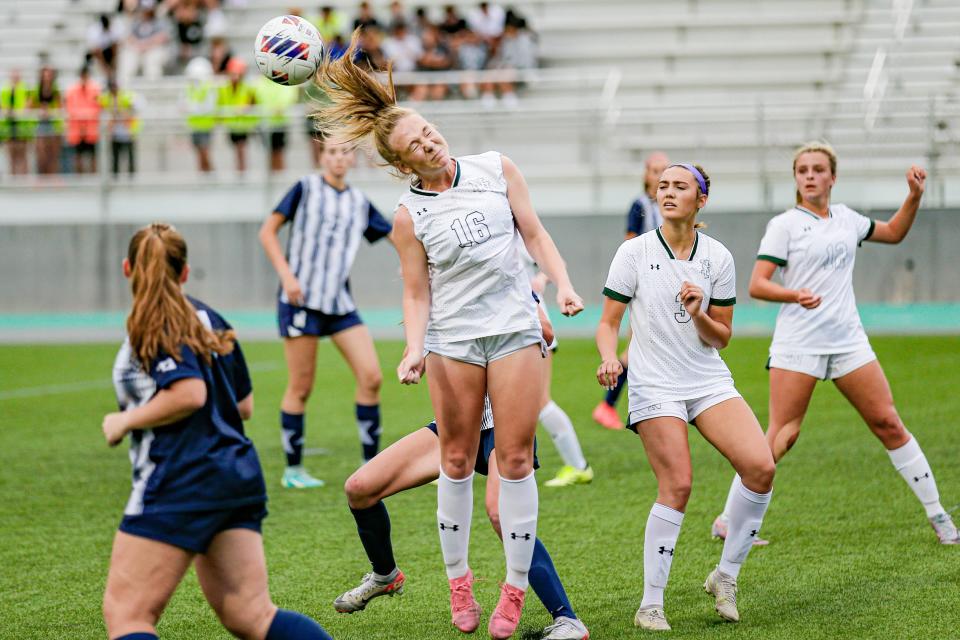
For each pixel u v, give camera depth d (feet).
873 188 208.23
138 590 41.32
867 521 74.74
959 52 249.34
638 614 55.88
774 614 56.70
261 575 43.57
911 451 69.41
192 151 231.09
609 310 58.13
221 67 235.81
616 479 89.86
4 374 159.43
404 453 55.42
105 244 231.30
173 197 232.12
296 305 90.02
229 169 230.68
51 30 286.25
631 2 276.82
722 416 56.24
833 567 64.59
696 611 58.13
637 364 57.57
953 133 205.87
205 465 42.04
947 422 106.73
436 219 52.11
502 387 51.80
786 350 70.44
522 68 245.24
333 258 90.63
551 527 75.61
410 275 53.31
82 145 232.53
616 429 111.75
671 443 55.93
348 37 260.21
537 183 228.22
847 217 71.87
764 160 216.13
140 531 41.50
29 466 99.96
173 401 41.24
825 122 214.69
